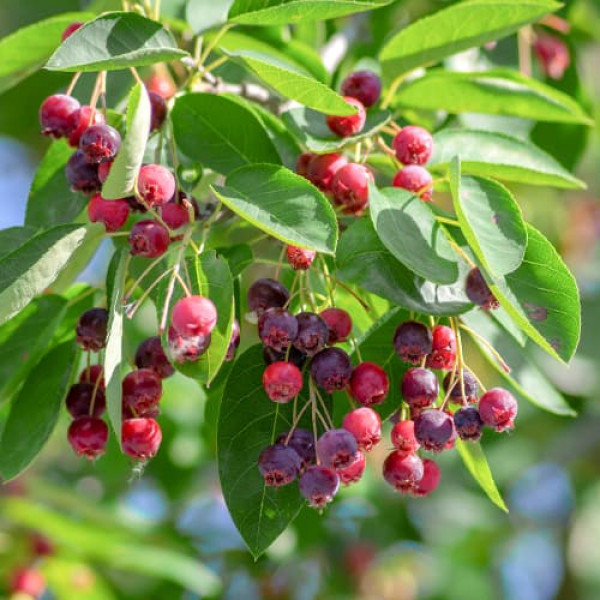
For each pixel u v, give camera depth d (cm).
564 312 52
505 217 52
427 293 53
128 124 50
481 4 58
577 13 76
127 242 55
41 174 58
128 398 53
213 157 57
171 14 64
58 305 57
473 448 56
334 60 70
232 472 54
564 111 62
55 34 58
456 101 62
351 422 52
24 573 77
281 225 51
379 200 52
